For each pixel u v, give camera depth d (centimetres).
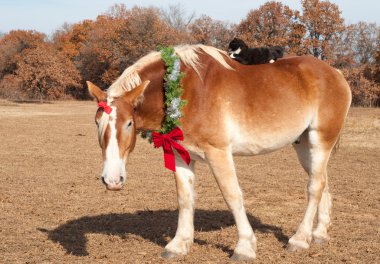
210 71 499
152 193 881
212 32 6162
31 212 727
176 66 485
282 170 1159
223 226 660
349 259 518
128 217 709
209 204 793
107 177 407
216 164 494
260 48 579
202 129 488
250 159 1355
